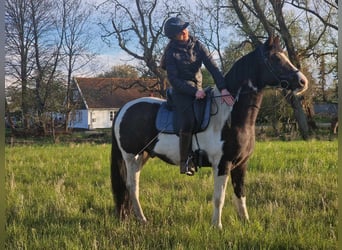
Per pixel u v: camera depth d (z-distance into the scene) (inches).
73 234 179.9
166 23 197.5
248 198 241.3
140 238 171.3
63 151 532.7
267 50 184.5
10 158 452.4
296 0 995.3
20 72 1192.8
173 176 314.7
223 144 186.9
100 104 1930.4
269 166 350.3
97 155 465.7
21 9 1145.4
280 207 211.3
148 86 1288.1
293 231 174.7
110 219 204.2
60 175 341.4
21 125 1316.4
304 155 404.8
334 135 941.8
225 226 188.2
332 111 1155.3
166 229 180.1
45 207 221.8
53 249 162.6
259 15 987.3
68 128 1402.6
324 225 180.1
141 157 221.5
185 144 194.4
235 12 1063.0
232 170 199.8
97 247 161.5
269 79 184.1
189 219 198.7
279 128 1046.4
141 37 1203.2
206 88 202.2
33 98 1230.9
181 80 193.3
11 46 1162.0
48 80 1234.0
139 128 212.8
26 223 197.9
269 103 1028.5
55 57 1236.5
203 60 196.5
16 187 282.2
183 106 194.4
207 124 189.9
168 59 196.2
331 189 247.6
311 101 1053.2
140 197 248.5
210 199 242.2
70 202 230.1
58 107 1256.2
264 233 170.1
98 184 298.2
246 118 187.0
